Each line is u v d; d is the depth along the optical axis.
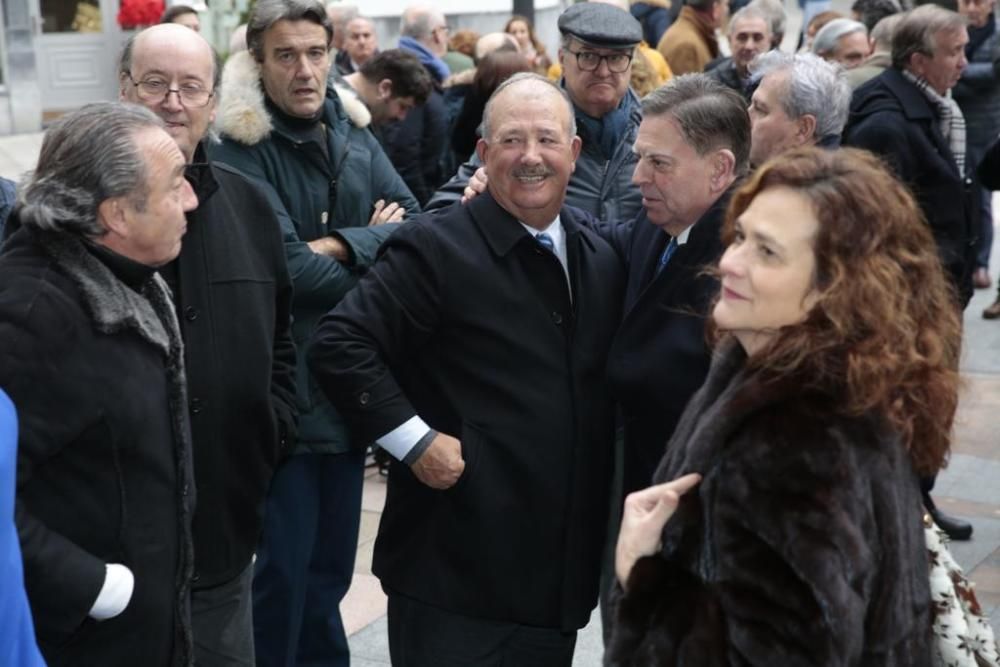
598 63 4.00
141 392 2.53
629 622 1.95
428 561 3.04
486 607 3.01
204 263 2.99
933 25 4.78
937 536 2.14
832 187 1.90
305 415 3.68
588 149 4.09
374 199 4.08
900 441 1.90
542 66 9.85
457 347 2.99
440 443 2.93
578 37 3.99
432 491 3.04
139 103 3.09
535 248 2.98
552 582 3.03
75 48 15.71
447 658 3.06
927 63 4.81
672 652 1.89
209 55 3.15
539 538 3.00
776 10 6.68
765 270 1.91
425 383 3.04
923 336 1.93
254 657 3.48
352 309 2.98
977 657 2.16
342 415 2.99
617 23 4.00
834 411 1.83
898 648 1.89
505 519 2.97
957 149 5.00
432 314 2.98
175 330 2.67
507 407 2.97
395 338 2.99
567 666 3.19
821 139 3.81
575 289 3.06
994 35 8.28
